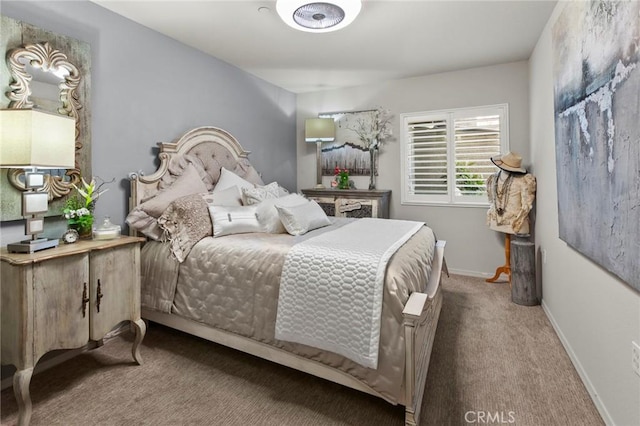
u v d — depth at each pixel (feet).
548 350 7.86
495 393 6.26
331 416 5.67
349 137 16.08
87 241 6.93
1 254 5.74
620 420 5.02
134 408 5.89
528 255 10.62
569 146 7.02
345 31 10.05
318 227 9.56
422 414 5.70
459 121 13.88
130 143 9.31
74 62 7.76
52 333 5.77
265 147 14.97
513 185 11.62
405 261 6.24
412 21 9.40
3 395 6.45
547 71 9.48
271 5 8.52
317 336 5.94
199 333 7.77
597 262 5.60
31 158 5.88
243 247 7.38
